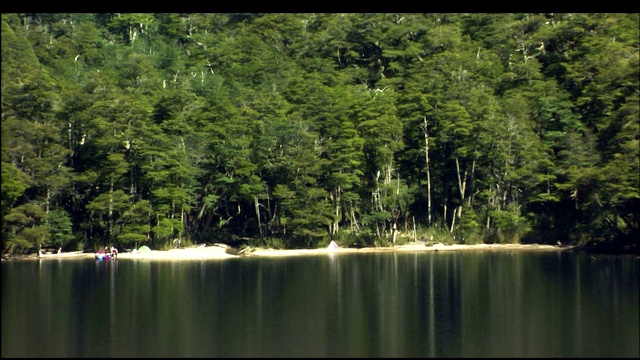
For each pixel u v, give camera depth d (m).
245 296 52.59
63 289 55.31
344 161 94.12
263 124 95.88
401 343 38.59
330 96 104.19
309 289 55.84
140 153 87.12
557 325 42.41
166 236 88.44
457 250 91.12
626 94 88.62
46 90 85.56
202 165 93.31
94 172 85.75
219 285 58.06
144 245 87.81
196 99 101.19
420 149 101.44
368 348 37.56
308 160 92.50
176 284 58.50
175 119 94.62
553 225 95.44
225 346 37.78
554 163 95.62
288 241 93.56
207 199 91.69
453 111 97.62
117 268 71.00
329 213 92.56
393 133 98.06
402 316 45.31
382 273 65.88
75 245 87.06
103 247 86.25
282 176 94.25
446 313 46.16
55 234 82.75
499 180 98.31
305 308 47.94
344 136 96.94
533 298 50.97
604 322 42.94
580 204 90.88
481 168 100.12
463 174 102.44
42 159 80.50
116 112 87.94
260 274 65.69
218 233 96.12
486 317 44.78
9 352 36.34
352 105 101.50
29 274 65.06
